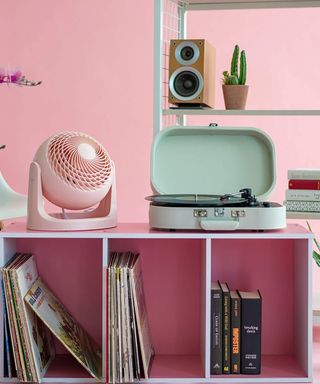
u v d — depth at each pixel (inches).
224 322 72.3
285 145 160.7
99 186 72.6
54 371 73.5
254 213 70.9
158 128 90.4
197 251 79.5
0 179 102.3
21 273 70.1
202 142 81.4
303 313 73.6
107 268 69.1
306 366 72.1
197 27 160.9
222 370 72.6
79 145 73.5
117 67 159.6
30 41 160.2
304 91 159.5
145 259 79.7
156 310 80.2
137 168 161.2
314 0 97.3
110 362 69.7
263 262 80.1
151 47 158.6
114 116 160.7
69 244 79.6
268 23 159.0
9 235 70.1
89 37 159.5
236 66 93.7
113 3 158.6
